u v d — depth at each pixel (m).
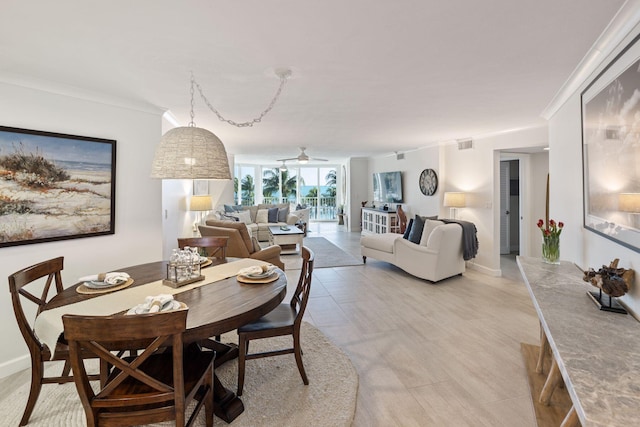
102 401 1.32
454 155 5.76
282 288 2.01
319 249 6.88
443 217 6.03
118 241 3.04
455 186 5.75
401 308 3.55
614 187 1.80
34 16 1.60
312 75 2.42
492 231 4.95
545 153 5.32
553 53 2.05
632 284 1.65
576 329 1.49
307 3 1.49
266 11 1.56
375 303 3.71
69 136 2.66
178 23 1.67
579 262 2.56
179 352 1.31
